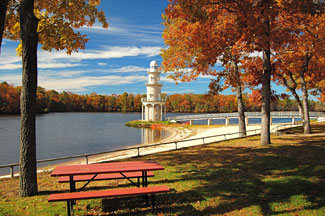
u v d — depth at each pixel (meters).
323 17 17.78
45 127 59.56
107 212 6.15
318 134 21.44
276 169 9.86
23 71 7.50
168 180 8.90
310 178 8.55
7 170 20.25
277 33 12.99
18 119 79.50
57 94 165.50
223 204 6.57
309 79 26.05
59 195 5.44
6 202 6.86
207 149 16.09
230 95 153.38
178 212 6.09
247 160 11.71
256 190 7.59
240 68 21.67
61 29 10.33
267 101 16.45
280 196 7.09
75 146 33.78
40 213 6.04
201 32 13.50
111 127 62.94
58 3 10.28
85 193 5.58
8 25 10.01
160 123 66.00
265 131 16.45
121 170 6.12
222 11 15.14
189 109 168.62
